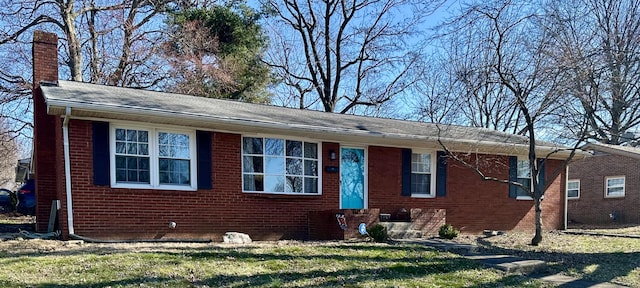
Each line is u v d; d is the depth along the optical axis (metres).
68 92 8.51
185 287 5.34
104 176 8.30
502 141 13.05
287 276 6.12
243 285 5.57
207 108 9.77
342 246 8.36
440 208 12.41
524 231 13.77
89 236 8.11
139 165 8.70
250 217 9.82
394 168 11.85
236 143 9.74
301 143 10.66
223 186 9.52
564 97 9.88
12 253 6.56
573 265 8.06
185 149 9.17
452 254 8.30
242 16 22.48
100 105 7.78
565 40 9.91
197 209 9.20
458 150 12.54
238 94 22.06
